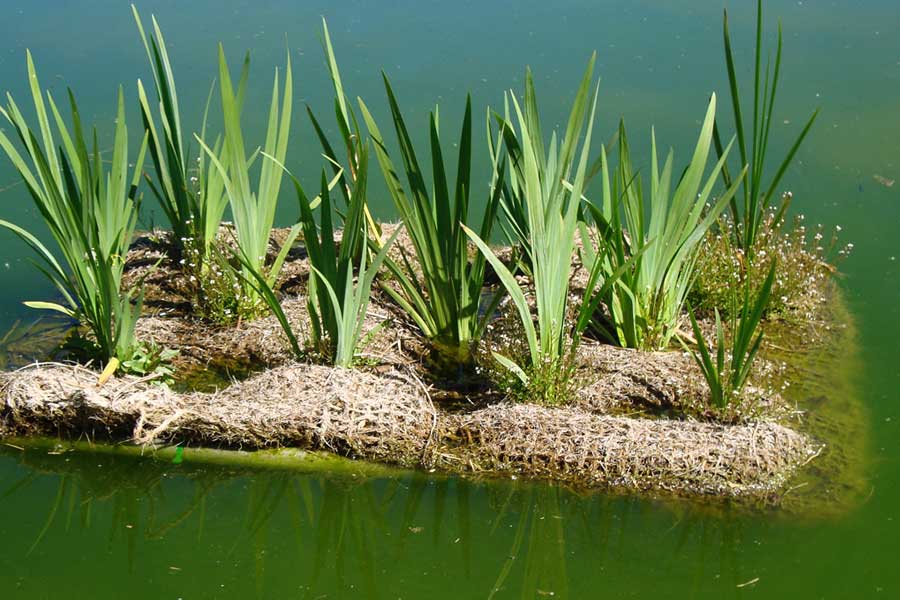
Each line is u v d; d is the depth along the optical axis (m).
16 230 6.25
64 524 5.41
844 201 8.21
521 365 5.98
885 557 4.83
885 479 5.32
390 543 5.21
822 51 10.81
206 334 6.67
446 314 6.45
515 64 10.74
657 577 4.86
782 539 4.99
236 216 6.54
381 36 11.65
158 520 5.43
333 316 6.05
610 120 9.55
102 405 5.77
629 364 6.20
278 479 5.60
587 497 5.34
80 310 6.49
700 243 6.64
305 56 11.09
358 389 5.88
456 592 4.88
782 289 6.78
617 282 6.24
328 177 9.11
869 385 6.11
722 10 12.10
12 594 4.85
